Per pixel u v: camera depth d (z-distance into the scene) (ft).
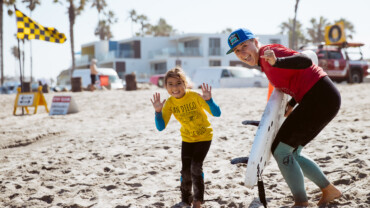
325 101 10.62
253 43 11.39
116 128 29.48
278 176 14.88
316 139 19.93
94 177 16.67
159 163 18.19
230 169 16.52
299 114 10.82
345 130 21.52
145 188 14.98
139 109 40.88
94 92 65.21
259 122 11.84
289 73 10.81
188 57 177.27
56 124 33.37
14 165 19.57
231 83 77.20
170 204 13.15
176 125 28.12
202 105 12.21
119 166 18.11
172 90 12.26
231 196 13.23
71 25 168.14
